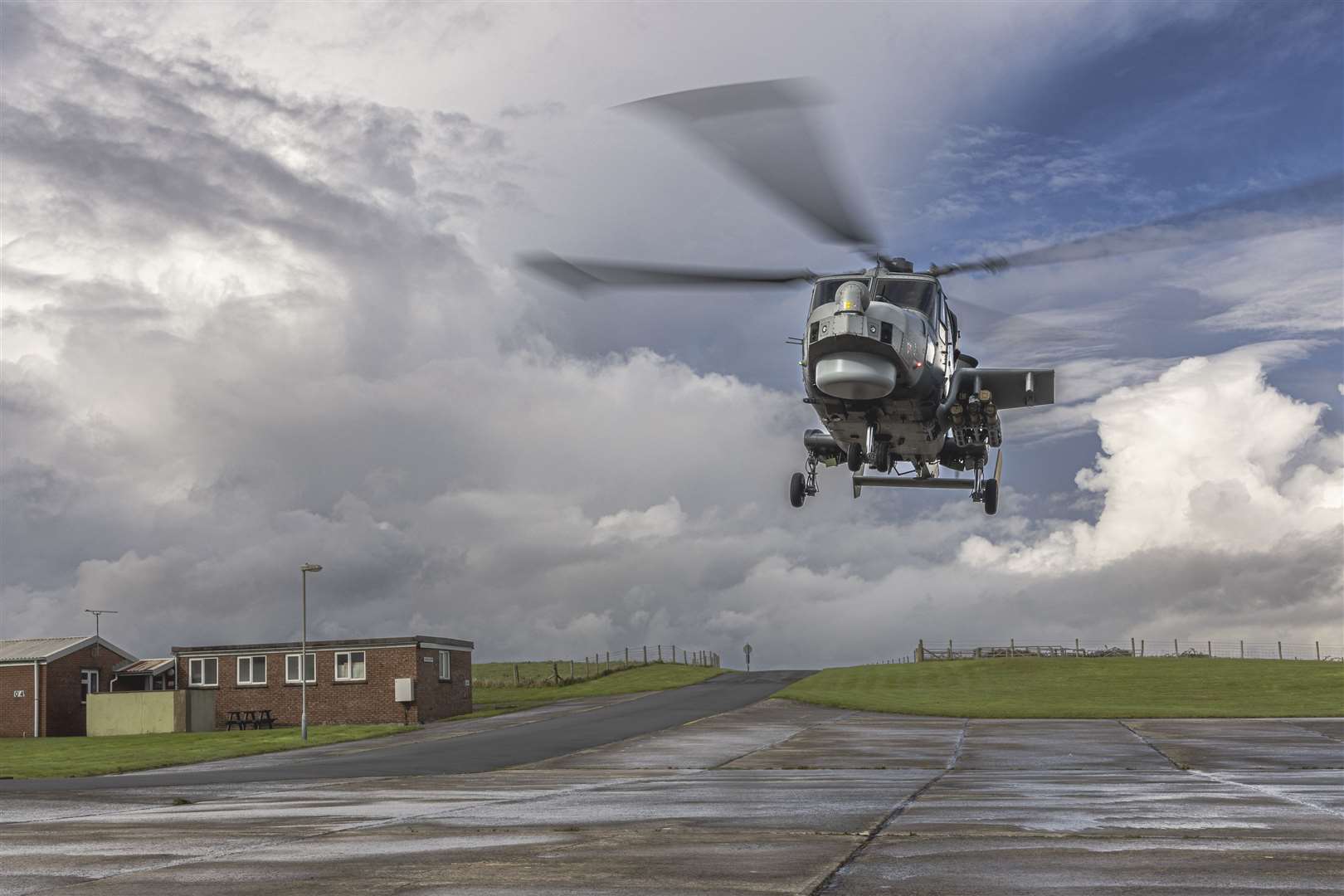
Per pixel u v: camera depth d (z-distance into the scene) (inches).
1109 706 1788.9
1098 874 307.1
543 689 2711.6
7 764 1222.3
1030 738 1170.6
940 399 800.3
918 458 872.3
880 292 758.5
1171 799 530.6
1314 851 347.9
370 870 333.4
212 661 2020.2
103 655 2208.4
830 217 447.5
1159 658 2748.5
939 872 315.6
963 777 713.0
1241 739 1083.9
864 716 1633.9
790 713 1729.8
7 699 2118.6
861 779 719.7
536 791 652.1
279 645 1980.8
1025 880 299.9
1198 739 1091.9
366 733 1617.9
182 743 1577.3
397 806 556.1
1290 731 1200.8
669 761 971.3
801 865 332.5
